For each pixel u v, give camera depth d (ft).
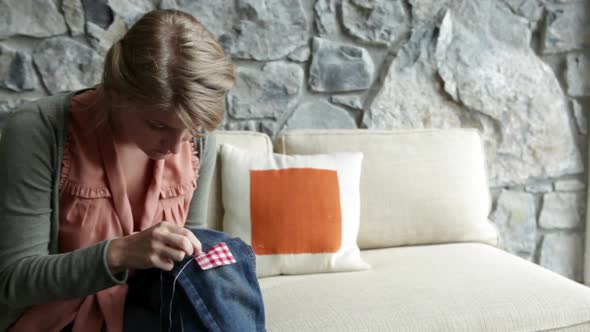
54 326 3.34
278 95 6.76
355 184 5.43
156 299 3.29
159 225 3.14
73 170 3.32
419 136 6.07
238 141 5.75
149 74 2.70
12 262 3.17
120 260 3.06
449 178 5.94
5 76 5.95
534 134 7.35
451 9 7.00
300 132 5.96
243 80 6.63
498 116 7.24
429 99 7.09
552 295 4.35
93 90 3.54
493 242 6.09
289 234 5.07
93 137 3.33
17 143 3.18
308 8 6.69
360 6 6.78
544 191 7.54
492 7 7.08
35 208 3.22
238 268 3.43
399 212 5.78
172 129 2.92
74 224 3.35
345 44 6.86
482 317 4.07
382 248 5.89
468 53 7.07
